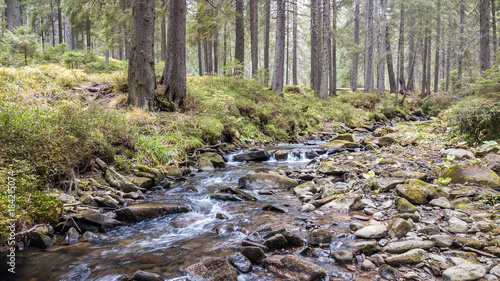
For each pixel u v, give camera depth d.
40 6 33.41
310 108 17.42
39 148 4.25
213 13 14.31
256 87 15.82
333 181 5.78
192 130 8.57
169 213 4.25
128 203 4.52
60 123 5.00
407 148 7.48
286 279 2.56
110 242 3.36
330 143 10.16
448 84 30.39
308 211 4.22
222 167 7.58
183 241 3.38
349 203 4.22
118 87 9.68
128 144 6.32
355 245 2.93
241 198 4.96
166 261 2.91
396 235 3.07
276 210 4.31
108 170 5.21
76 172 4.89
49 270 2.74
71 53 16.23
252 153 8.50
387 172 5.37
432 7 21.12
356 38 31.08
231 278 2.50
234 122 10.93
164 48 21.42
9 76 7.87
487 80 11.52
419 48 27.30
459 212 3.48
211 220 4.04
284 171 6.69
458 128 6.89
